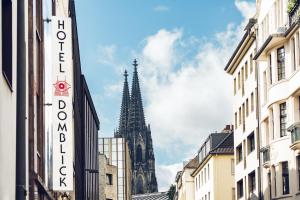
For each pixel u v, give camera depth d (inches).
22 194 618.8
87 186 2442.2
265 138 2223.2
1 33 601.3
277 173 1974.7
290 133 1904.5
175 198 5915.4
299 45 1830.7
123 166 4884.4
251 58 2490.2
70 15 1756.9
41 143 976.3
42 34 1011.9
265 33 2212.1
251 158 2474.2
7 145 624.4
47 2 1112.8
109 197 3831.2
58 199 1321.4
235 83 2815.0
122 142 4904.0
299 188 1865.2
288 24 1915.6
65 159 1135.0
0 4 588.1
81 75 2373.3
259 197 2276.1
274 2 2074.3
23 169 625.6
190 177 4552.2
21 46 657.0
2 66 641.6
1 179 589.6
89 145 2600.9
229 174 3501.5
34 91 874.8
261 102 2266.2
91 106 2684.5
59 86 1151.0
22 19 661.3
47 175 1055.0
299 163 1870.1
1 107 589.0
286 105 1943.9
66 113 1150.3
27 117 784.9
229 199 3481.8
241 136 2664.9
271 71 2025.1
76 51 1999.3
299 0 1747.0
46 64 1077.1
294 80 1856.5
